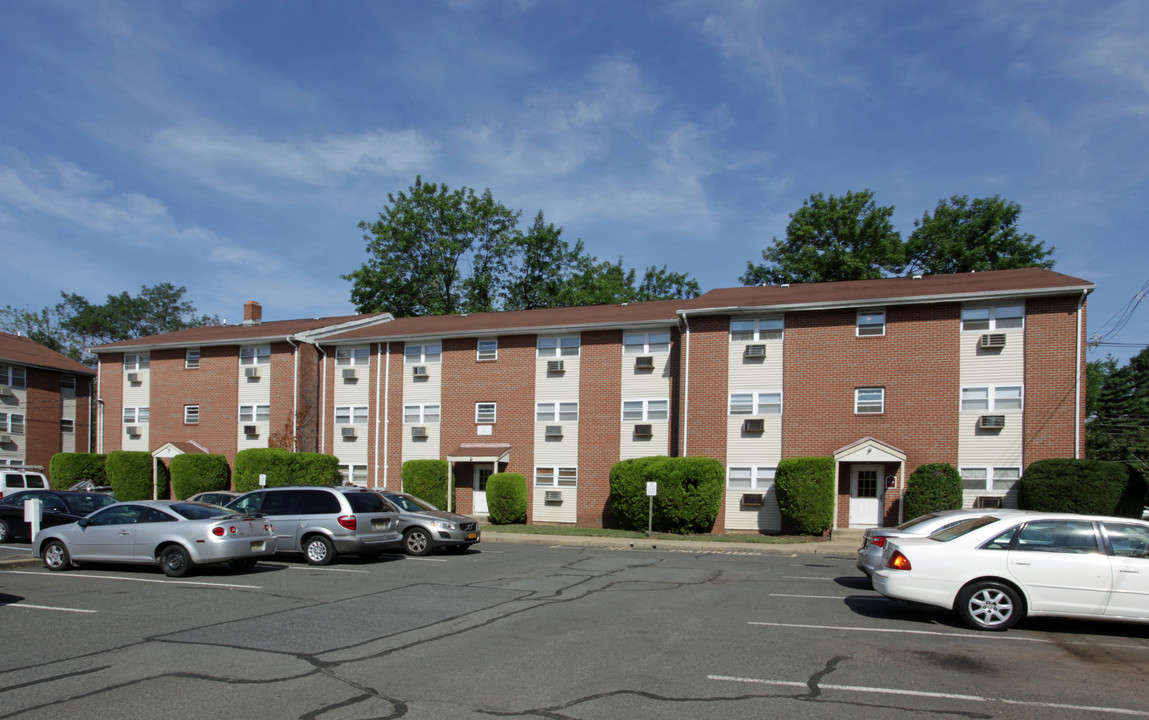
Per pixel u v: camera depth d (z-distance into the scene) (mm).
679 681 7379
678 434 27766
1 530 19219
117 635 9297
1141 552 9508
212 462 33375
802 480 24172
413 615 10648
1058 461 21625
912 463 24406
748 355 26562
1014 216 43594
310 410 34281
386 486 32344
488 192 53094
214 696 6863
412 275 51781
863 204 44906
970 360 24156
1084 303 23078
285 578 14352
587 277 55156
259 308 43625
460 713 6430
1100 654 8586
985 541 9945
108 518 15086
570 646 8797
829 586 13648
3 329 68500
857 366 25422
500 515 28641
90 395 48531
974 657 8367
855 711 6512
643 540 22906
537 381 30281
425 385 32250
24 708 6492
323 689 7078
